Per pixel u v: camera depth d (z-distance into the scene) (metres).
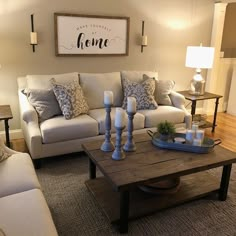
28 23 3.40
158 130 2.36
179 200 2.22
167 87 3.78
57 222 2.05
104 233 1.96
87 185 2.40
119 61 4.11
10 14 3.28
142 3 4.02
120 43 4.01
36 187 1.75
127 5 3.93
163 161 2.10
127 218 1.94
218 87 5.11
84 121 2.99
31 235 1.29
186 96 3.98
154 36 4.27
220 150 2.32
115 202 2.16
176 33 4.42
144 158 2.14
